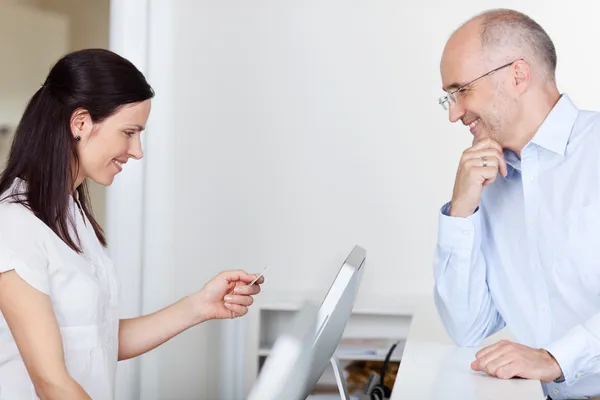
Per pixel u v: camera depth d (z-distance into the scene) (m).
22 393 1.68
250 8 3.78
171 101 3.84
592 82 3.50
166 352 3.82
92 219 1.93
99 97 1.69
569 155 1.90
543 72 1.94
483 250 2.07
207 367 3.77
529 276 2.00
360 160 3.71
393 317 3.61
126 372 3.82
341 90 3.72
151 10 3.83
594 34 3.50
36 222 1.66
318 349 1.30
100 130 1.72
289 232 3.78
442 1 3.63
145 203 3.85
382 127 3.69
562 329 1.92
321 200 3.75
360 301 3.63
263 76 3.78
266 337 3.76
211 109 3.82
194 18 3.82
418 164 3.67
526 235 1.99
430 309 2.80
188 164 3.84
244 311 2.04
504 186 2.06
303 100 3.75
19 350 1.58
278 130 3.78
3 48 5.25
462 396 1.49
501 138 1.98
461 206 1.98
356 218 3.72
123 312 3.82
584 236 1.86
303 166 3.76
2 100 5.31
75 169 1.73
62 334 1.69
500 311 2.06
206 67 3.82
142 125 1.78
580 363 1.64
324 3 3.72
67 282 1.69
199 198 3.84
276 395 1.23
